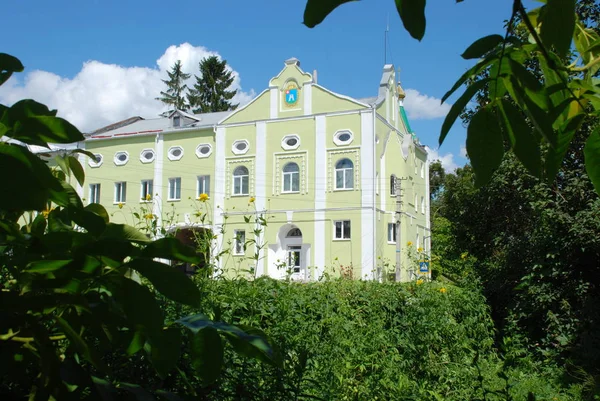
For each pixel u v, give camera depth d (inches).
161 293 51.7
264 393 119.3
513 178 441.7
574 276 379.9
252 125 1147.9
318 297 256.7
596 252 367.9
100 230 52.8
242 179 1151.6
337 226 1071.6
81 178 75.4
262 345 60.6
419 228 1353.3
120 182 1253.7
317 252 1067.9
